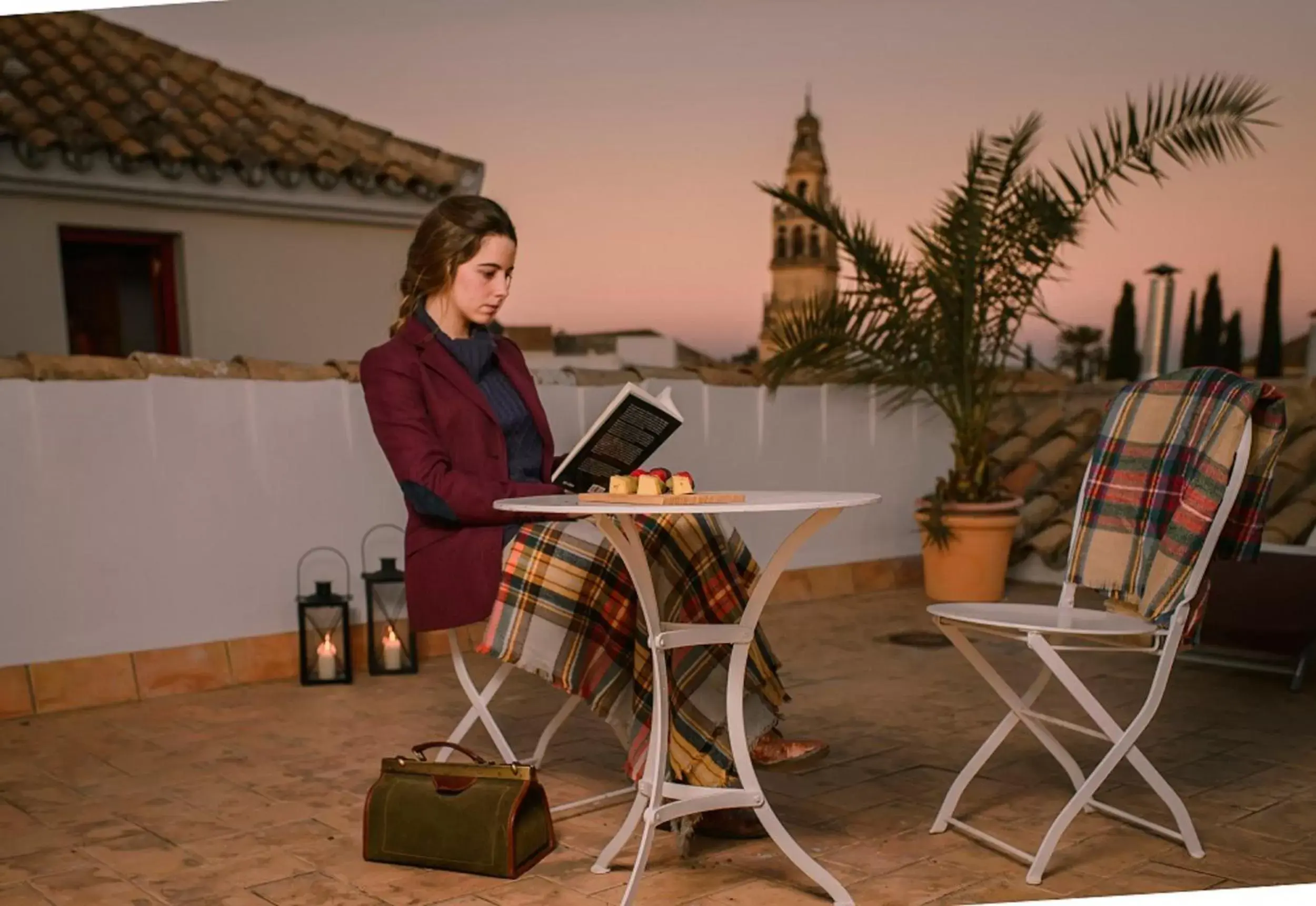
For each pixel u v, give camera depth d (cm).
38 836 304
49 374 454
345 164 890
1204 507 269
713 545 280
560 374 591
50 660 452
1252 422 276
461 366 307
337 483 524
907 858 279
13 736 412
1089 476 309
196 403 487
